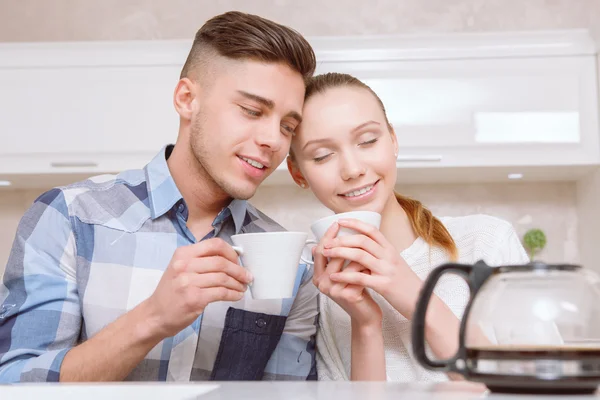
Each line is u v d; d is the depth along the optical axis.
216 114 1.25
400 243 1.39
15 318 1.20
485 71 2.69
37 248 1.26
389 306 1.29
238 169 1.25
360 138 1.28
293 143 1.36
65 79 2.75
